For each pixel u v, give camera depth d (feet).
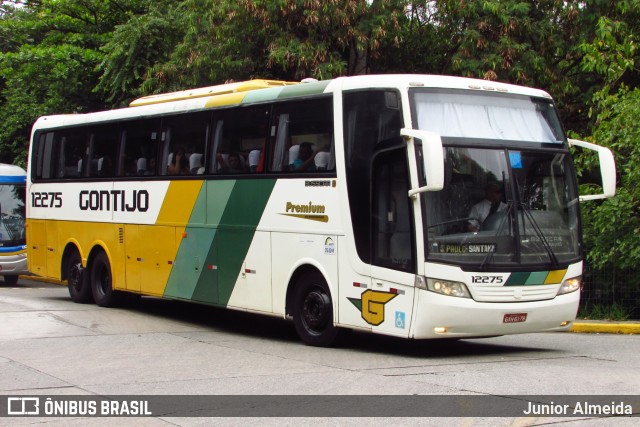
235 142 45.11
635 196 51.83
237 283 44.55
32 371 33.27
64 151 60.80
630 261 51.55
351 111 38.19
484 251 35.53
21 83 103.35
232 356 37.29
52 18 111.65
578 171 55.98
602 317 52.95
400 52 70.69
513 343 43.57
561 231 37.65
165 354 37.83
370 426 23.84
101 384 30.58
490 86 37.99
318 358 36.68
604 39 61.98
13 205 83.71
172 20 84.99
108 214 55.42
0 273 81.97
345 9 64.03
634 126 52.54
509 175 36.60
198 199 47.34
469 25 65.67
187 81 73.87
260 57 70.85
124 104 89.15
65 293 70.79
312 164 40.04
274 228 42.09
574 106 72.38
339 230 38.40
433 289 34.71
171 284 49.49
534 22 66.80
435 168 33.19
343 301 38.32
